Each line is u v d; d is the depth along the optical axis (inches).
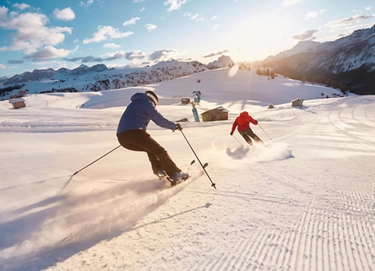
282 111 1563.7
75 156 218.5
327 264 63.4
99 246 76.1
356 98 1913.1
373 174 147.4
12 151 245.8
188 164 183.9
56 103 2541.8
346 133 541.3
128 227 87.7
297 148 278.8
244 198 110.0
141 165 182.7
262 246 72.3
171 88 4985.2
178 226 86.4
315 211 95.7
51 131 527.2
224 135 430.3
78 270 64.7
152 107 131.3
